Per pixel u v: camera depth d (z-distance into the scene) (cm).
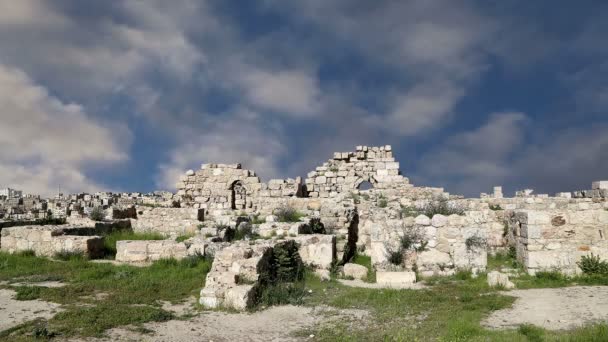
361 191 3541
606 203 2428
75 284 1627
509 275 1864
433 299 1513
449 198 3350
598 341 960
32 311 1285
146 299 1471
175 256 2062
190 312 1378
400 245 2045
